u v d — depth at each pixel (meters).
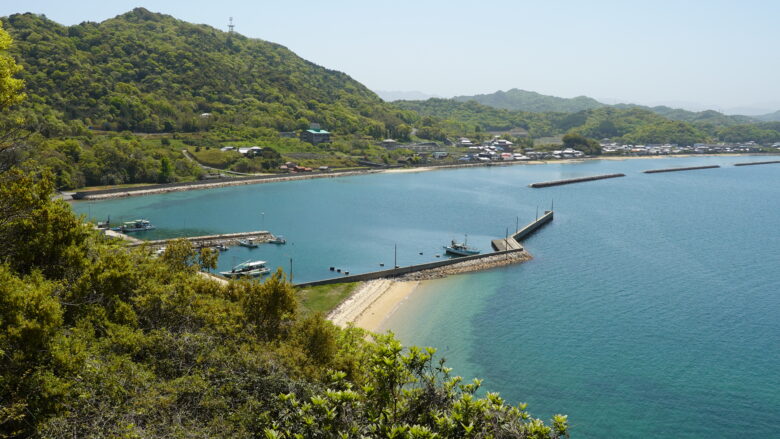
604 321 81.00
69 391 24.27
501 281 101.25
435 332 76.56
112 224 145.75
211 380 27.94
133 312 34.12
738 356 69.38
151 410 24.33
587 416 55.97
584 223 159.62
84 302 34.47
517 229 148.88
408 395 22.25
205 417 25.27
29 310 26.62
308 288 92.69
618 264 113.81
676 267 111.81
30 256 37.38
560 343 73.19
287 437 20.12
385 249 125.88
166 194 195.62
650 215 174.00
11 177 37.62
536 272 107.38
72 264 37.97
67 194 175.12
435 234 141.88
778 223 162.38
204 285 44.12
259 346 32.28
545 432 19.61
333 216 163.00
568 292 94.88
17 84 41.75
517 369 65.62
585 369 65.75
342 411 20.20
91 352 27.91
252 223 151.75
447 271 106.00
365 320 80.75
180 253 54.53
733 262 116.38
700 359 68.50
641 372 65.12
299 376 29.58
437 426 19.84
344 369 33.72
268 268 109.00
